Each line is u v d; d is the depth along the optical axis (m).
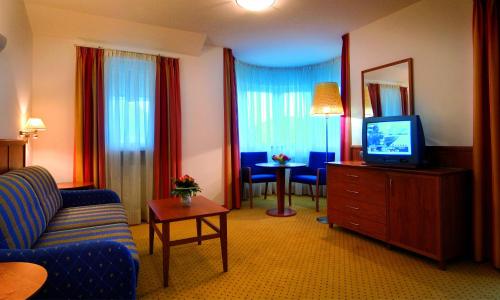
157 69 4.09
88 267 1.42
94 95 3.70
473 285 2.17
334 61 5.29
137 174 3.95
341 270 2.44
